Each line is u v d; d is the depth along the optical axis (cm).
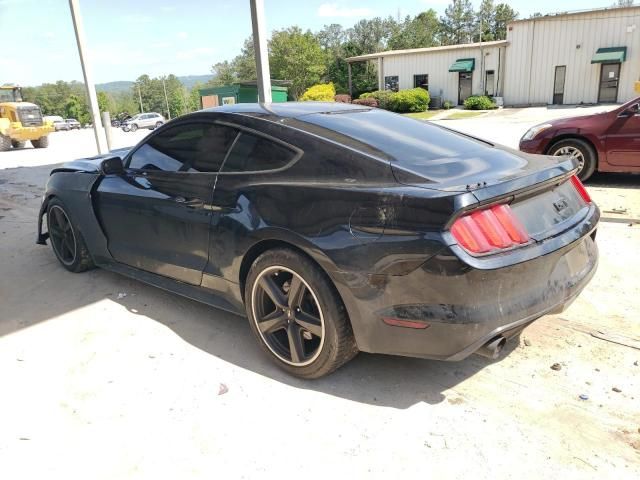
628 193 685
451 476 217
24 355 328
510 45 3177
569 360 299
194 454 236
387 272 239
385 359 310
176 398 277
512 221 239
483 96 3212
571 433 240
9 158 1728
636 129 692
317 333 273
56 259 514
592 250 298
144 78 12975
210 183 318
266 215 282
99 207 404
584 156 740
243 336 344
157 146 371
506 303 237
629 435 237
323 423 253
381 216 240
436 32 7731
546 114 2481
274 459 230
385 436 243
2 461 235
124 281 446
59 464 232
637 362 293
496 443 235
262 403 270
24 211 754
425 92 3366
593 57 2938
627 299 372
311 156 280
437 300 231
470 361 303
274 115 318
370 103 3331
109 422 260
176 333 350
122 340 342
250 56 7669
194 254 334
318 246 257
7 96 2525
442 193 228
